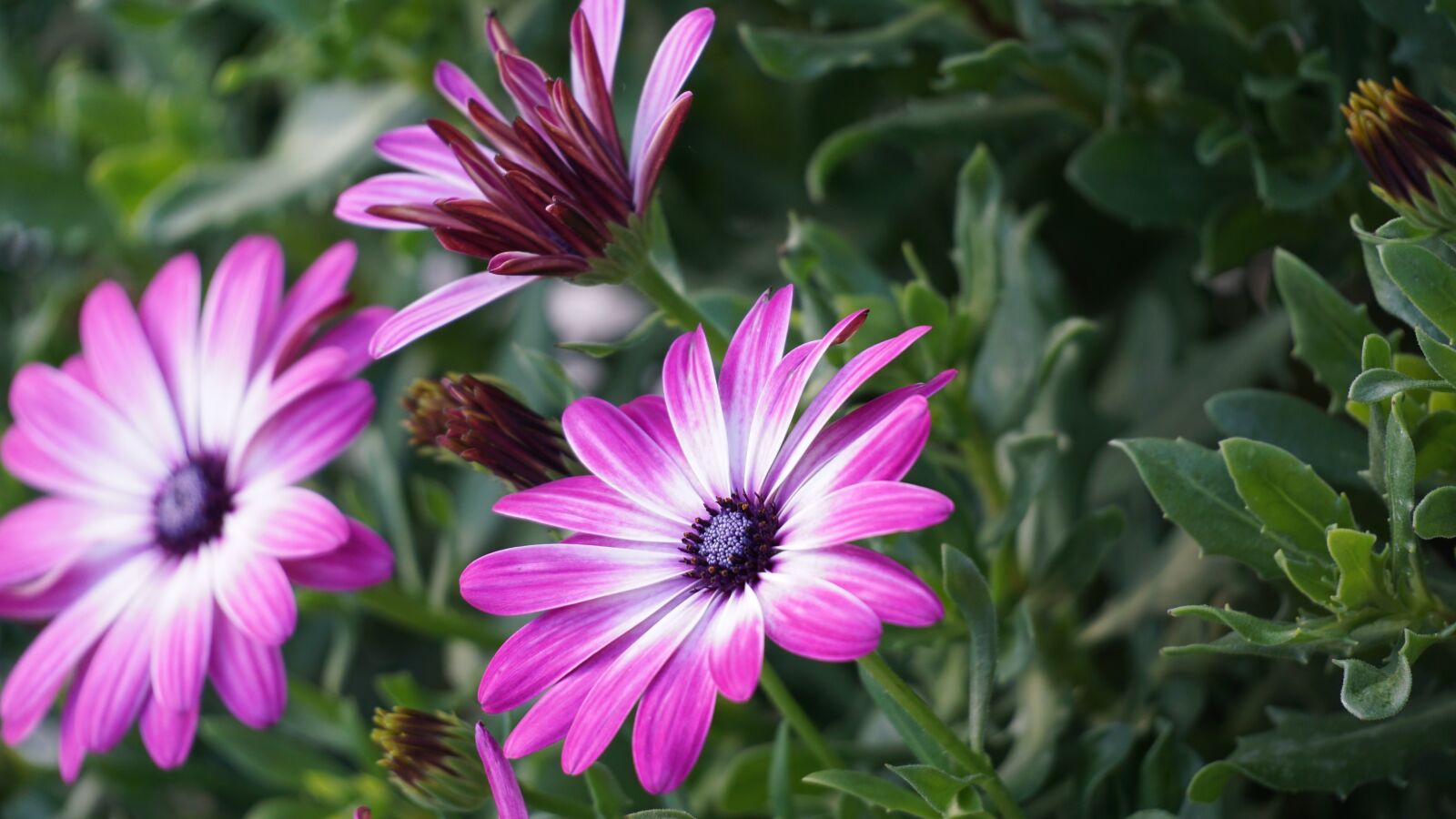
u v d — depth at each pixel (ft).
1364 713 1.34
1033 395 1.62
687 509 1.40
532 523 1.90
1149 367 1.82
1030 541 1.67
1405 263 1.38
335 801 1.73
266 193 1.97
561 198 1.44
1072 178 1.68
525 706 1.55
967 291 1.61
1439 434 1.42
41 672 1.67
